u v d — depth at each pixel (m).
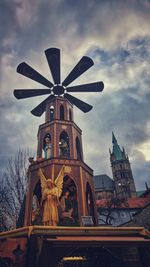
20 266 5.91
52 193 8.07
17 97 12.29
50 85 12.40
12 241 6.24
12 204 18.06
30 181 9.35
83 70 11.89
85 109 13.26
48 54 11.46
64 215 8.55
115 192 81.12
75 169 9.34
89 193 10.24
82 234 6.19
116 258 8.65
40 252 6.43
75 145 10.73
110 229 6.45
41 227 5.94
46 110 12.42
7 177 19.00
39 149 10.80
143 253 8.56
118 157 92.94
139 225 20.05
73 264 9.25
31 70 11.66
